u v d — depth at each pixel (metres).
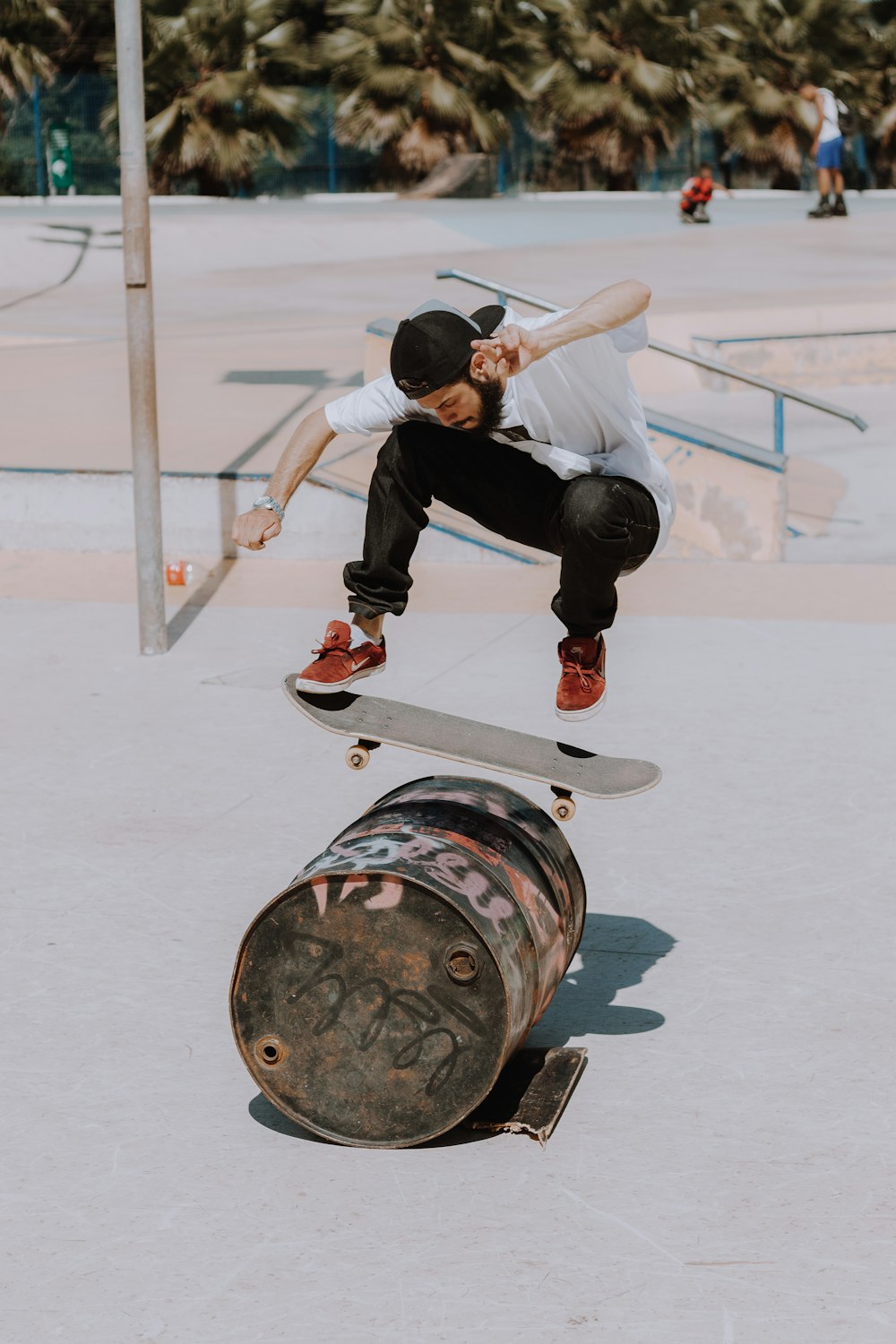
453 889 3.63
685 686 7.65
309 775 6.56
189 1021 4.43
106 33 37.34
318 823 6.00
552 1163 3.66
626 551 3.64
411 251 29.12
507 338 3.23
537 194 41.06
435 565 10.46
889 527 11.53
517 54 39.12
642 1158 3.67
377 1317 3.07
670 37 39.31
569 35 39.09
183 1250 3.32
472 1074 3.65
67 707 7.52
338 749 6.91
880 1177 3.56
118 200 37.91
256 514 3.75
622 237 29.95
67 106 38.97
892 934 4.93
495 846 3.95
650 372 17.70
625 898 5.26
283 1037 3.74
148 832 5.90
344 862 3.71
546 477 3.69
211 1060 4.21
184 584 10.03
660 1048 4.23
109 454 11.59
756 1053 4.19
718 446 10.48
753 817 5.95
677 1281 3.17
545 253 27.89
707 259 26.34
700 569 10.23
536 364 3.48
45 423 13.18
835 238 29.00
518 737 3.95
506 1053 3.62
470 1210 3.46
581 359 3.46
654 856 5.62
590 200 39.28
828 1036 4.27
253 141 36.41
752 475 10.45
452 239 29.89
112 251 27.45
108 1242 3.35
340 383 15.14
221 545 10.77
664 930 5.00
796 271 24.78
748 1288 3.14
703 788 6.27
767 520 10.48
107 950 4.89
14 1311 3.11
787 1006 4.45
